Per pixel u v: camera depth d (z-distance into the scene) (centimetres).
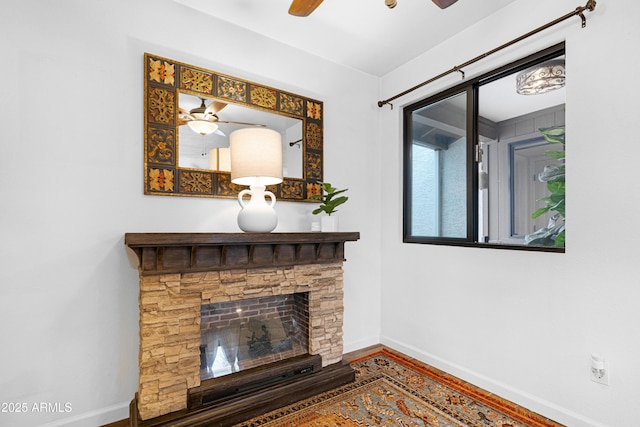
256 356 198
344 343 267
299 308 222
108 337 171
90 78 169
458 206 244
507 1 195
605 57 156
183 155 194
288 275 202
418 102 268
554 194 198
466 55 224
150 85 184
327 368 213
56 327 159
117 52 176
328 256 220
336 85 266
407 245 267
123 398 174
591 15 161
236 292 183
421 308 254
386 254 286
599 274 157
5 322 148
